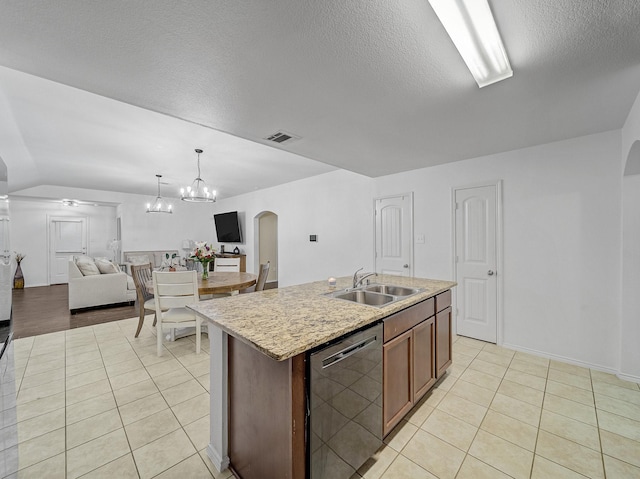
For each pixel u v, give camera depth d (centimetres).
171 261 581
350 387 137
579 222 267
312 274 526
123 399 214
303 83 170
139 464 154
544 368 263
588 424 186
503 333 313
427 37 133
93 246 808
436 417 195
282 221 590
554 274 281
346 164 356
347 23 123
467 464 155
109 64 149
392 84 172
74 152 372
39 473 147
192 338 341
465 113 213
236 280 362
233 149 362
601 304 257
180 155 388
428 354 213
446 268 354
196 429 182
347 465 136
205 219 843
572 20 123
